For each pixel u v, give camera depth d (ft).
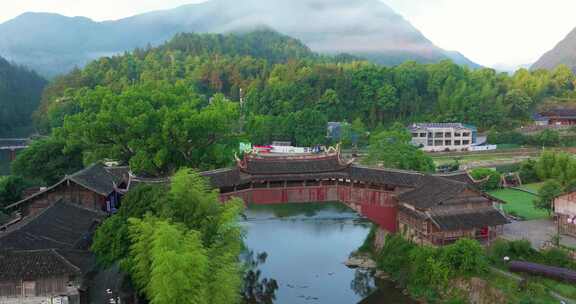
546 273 174.09
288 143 510.58
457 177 240.73
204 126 282.15
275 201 222.89
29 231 163.12
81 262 147.33
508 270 182.60
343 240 263.08
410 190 223.71
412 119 627.05
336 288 202.59
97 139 284.41
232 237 159.12
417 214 206.59
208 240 151.12
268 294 196.95
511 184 364.38
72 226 179.22
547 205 264.11
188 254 125.08
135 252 142.51
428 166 319.88
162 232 128.88
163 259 122.52
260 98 644.27
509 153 506.89
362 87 647.15
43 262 140.56
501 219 203.62
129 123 274.57
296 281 209.87
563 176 341.00
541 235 225.35
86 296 147.13
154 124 288.92
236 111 335.67
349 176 225.35
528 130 589.73
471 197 208.13
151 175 287.69
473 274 180.86
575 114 623.36
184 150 291.79
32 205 218.59
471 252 183.83
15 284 137.59
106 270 156.35
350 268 223.92
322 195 228.22
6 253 141.69
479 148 531.09
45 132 624.18
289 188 224.12
